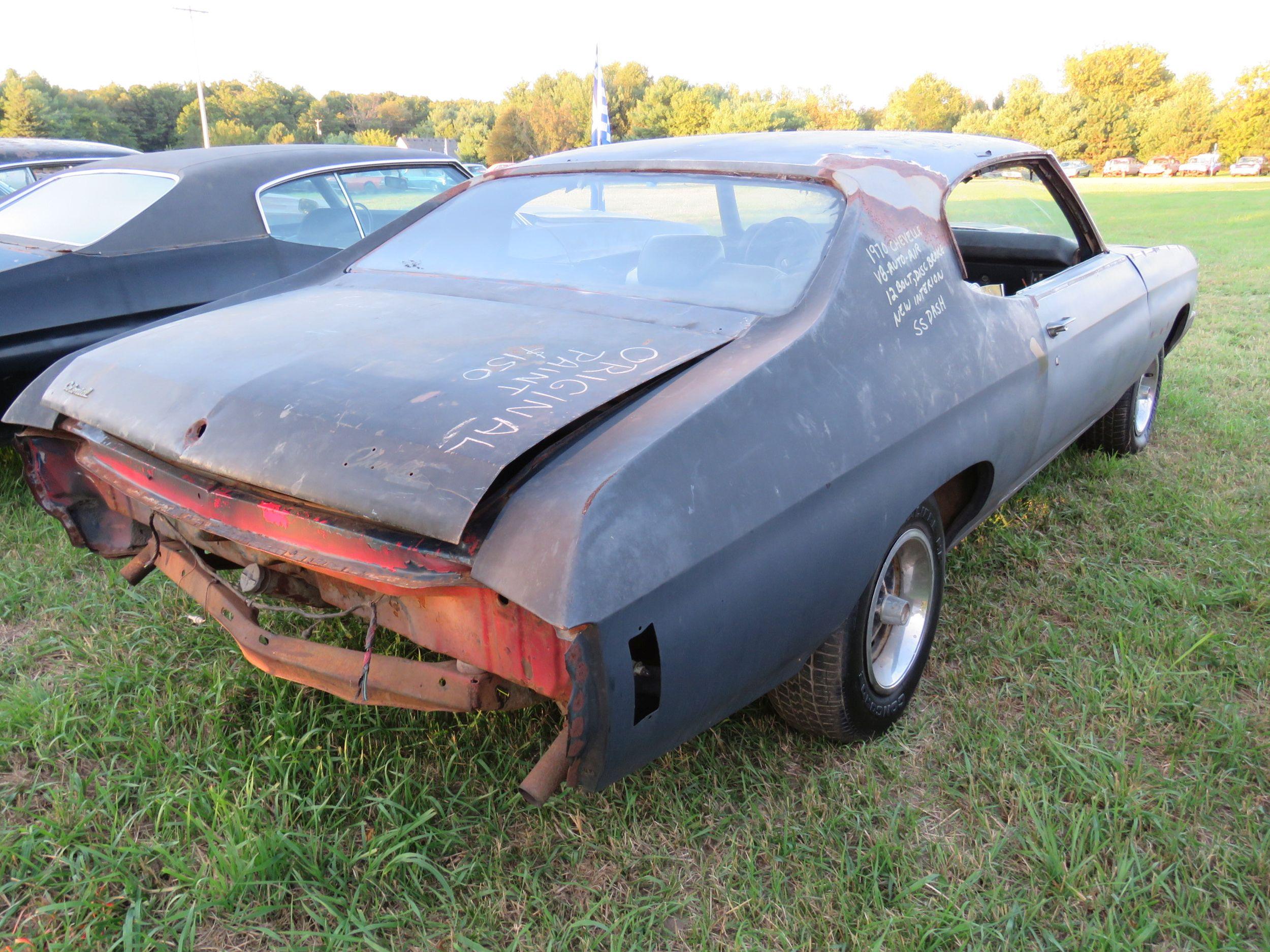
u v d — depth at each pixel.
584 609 1.40
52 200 4.66
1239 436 4.65
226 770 2.17
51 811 2.07
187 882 1.86
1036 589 3.15
